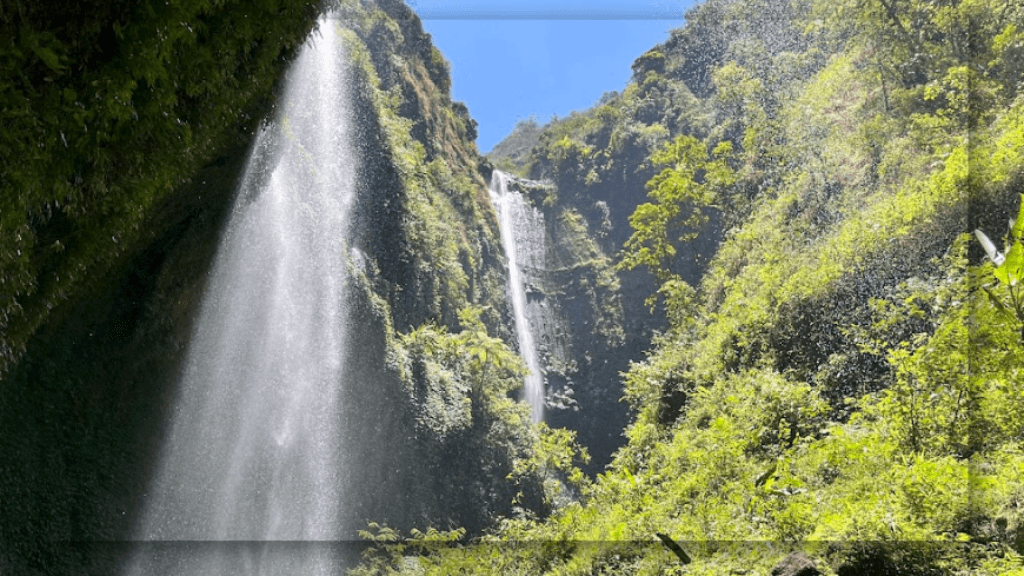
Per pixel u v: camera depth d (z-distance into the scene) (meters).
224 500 7.70
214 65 3.73
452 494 8.40
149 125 3.21
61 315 5.97
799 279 6.20
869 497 3.51
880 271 5.48
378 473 8.62
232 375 8.02
